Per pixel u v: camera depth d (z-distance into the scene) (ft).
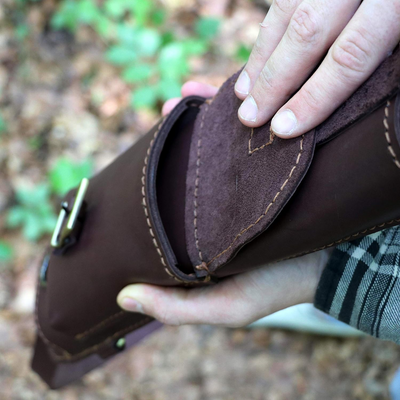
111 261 3.02
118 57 7.38
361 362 5.88
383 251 2.56
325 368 5.94
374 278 2.57
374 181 1.86
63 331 3.51
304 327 5.79
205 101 2.96
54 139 7.90
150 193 2.67
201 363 6.14
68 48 8.65
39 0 8.86
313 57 2.09
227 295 3.09
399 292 2.49
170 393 5.92
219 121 2.72
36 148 7.80
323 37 2.03
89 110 8.21
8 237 7.09
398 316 2.50
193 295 3.14
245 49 7.73
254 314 3.15
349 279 2.66
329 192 2.02
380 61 1.87
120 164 3.19
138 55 7.52
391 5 1.80
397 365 5.71
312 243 2.22
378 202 1.89
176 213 2.80
